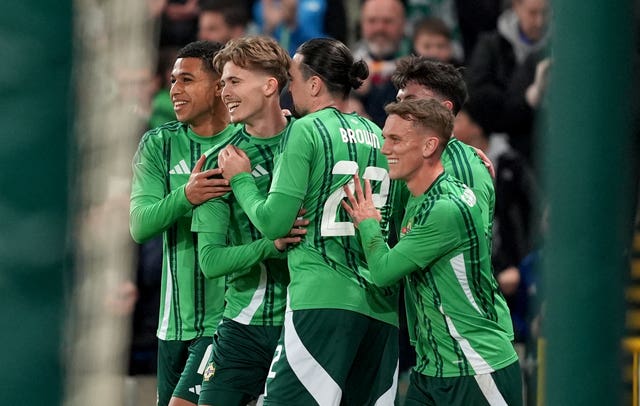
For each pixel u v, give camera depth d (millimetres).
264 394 15312
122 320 6812
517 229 24453
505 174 24797
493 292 14703
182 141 16594
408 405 14891
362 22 27109
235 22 27812
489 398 14391
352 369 15273
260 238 15805
